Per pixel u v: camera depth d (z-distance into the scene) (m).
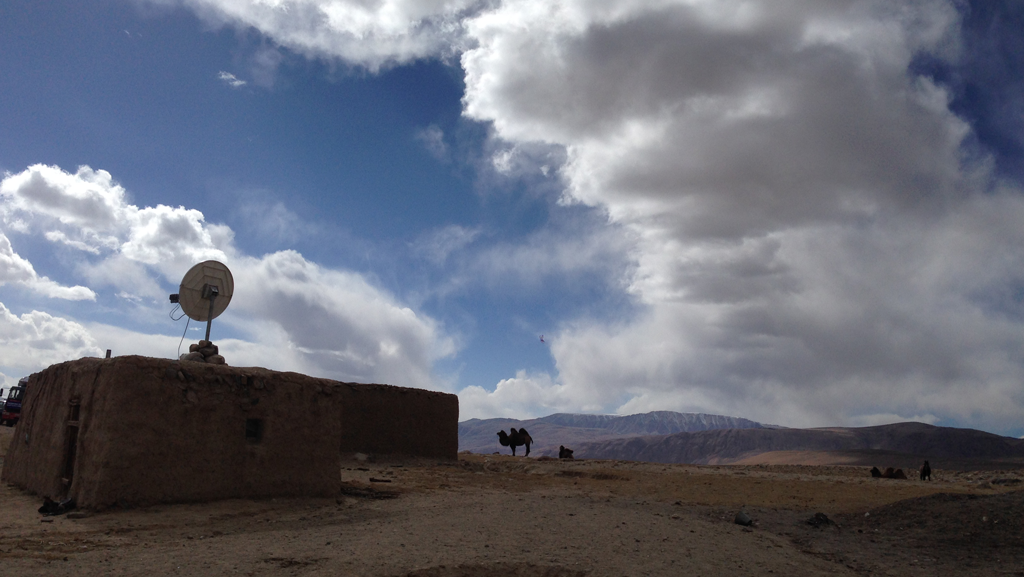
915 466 114.00
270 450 13.75
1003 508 12.30
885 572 9.62
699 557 9.49
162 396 12.23
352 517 12.34
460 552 8.92
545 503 14.58
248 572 7.63
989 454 174.50
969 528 11.83
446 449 28.23
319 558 8.33
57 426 13.29
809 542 11.91
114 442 11.48
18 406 38.31
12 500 12.91
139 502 11.63
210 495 12.63
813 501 17.39
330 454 14.80
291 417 14.23
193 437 12.55
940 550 11.05
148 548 9.08
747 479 23.11
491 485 20.06
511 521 11.60
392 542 9.45
